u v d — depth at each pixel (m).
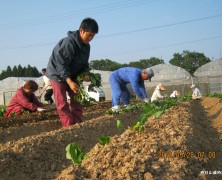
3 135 3.65
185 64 39.16
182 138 2.44
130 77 5.16
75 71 3.72
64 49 3.48
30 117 4.54
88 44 3.65
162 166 1.91
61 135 2.89
